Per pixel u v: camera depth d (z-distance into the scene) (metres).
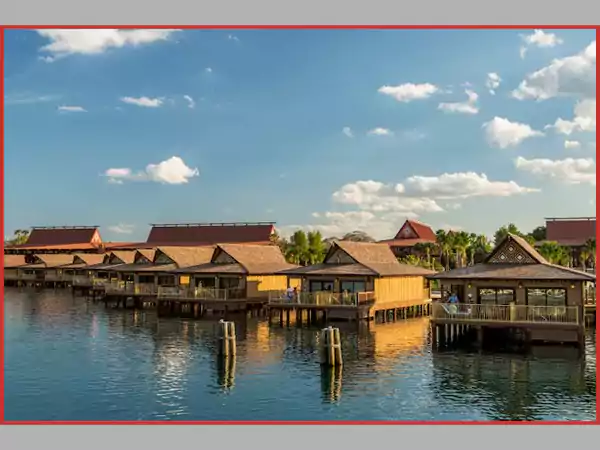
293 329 51.44
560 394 30.17
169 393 30.58
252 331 50.34
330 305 53.19
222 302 62.38
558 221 113.06
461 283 44.59
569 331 41.88
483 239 109.94
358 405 28.50
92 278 92.94
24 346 44.03
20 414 27.27
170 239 138.25
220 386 31.84
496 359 38.03
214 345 43.97
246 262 66.25
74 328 53.41
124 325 55.28
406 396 29.92
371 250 62.94
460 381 32.66
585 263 101.06
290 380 33.00
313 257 95.19
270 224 132.88
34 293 95.69
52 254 127.12
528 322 39.62
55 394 30.52
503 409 27.84
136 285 71.50
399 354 39.84
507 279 42.50
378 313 57.22
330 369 35.47
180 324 55.75
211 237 134.75
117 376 34.19
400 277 60.47
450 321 41.28
